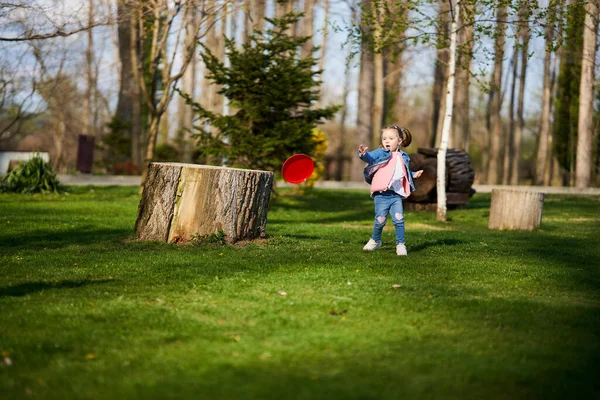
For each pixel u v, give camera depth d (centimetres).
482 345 450
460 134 3622
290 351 430
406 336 466
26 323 487
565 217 1589
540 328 500
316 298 572
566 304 583
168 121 4606
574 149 3484
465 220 1490
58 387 369
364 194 2342
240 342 448
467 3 1327
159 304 550
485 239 1074
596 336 481
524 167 5466
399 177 822
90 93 4244
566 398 362
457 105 3572
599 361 423
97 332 467
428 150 1756
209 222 873
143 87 1853
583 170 2808
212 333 468
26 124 4422
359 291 599
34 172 1855
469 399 359
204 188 870
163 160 3375
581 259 855
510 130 4159
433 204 1734
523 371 400
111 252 812
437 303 566
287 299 568
